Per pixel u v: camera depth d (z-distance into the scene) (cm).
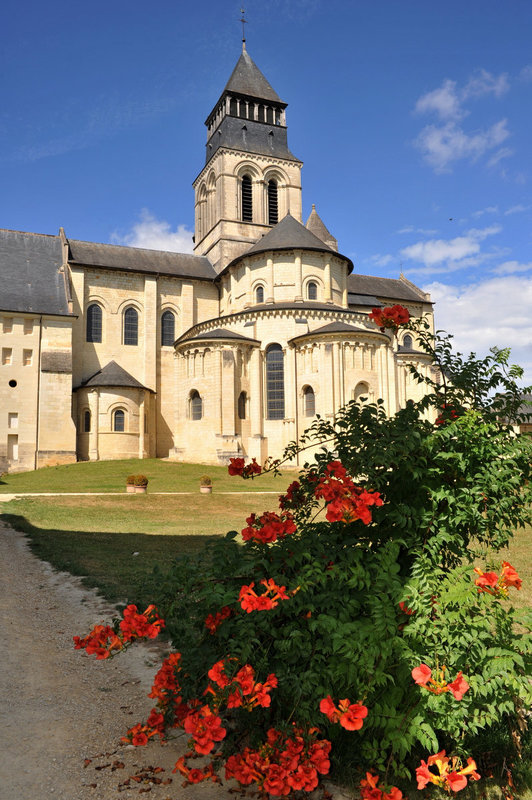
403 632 501
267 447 5125
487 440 568
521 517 571
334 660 501
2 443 4888
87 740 594
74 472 4312
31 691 718
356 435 604
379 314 655
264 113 6888
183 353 5316
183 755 566
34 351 5109
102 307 5825
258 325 5266
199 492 3425
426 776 446
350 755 526
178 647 591
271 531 543
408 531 562
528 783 512
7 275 5353
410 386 6072
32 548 1716
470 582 508
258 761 471
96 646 495
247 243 6462
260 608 471
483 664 485
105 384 5269
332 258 5703
